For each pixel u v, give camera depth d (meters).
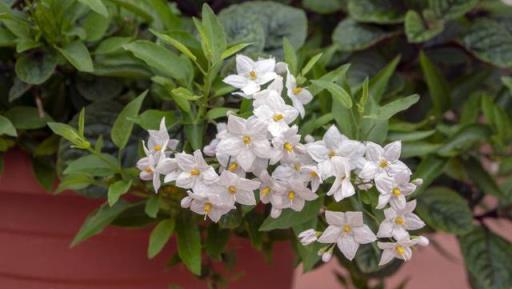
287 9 0.60
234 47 0.52
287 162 0.49
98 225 0.53
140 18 0.59
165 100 0.56
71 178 0.52
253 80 0.50
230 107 0.55
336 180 0.48
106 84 0.57
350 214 0.49
